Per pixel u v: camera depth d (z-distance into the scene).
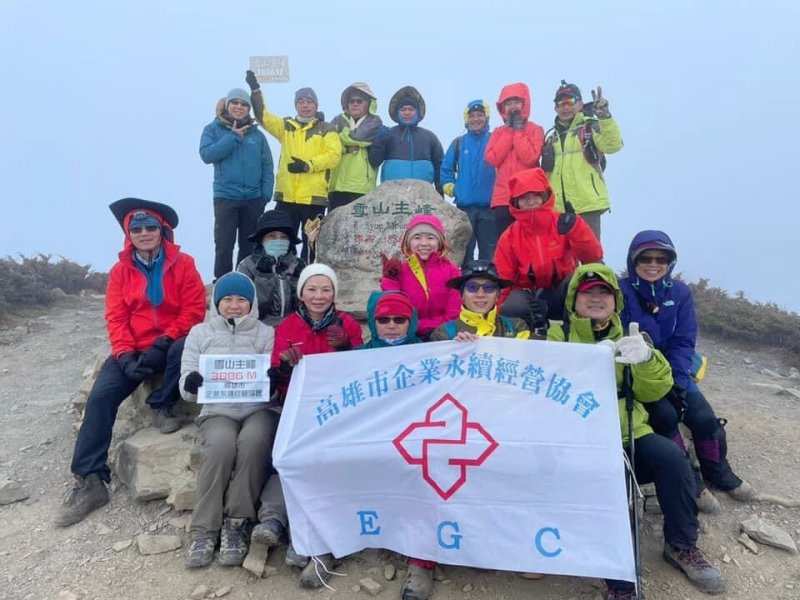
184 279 5.96
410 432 4.26
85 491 5.20
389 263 5.76
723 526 4.78
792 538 4.65
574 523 3.97
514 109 7.89
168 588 4.28
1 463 6.20
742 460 5.66
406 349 4.55
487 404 4.29
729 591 4.15
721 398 7.18
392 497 4.21
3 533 5.05
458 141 8.56
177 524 4.93
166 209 5.97
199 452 5.17
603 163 7.82
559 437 4.14
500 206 7.98
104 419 5.33
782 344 9.45
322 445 4.32
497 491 4.08
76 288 15.08
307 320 5.10
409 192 7.82
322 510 4.27
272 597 4.19
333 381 4.55
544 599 4.09
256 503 4.65
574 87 7.82
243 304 5.13
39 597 4.25
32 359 9.58
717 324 9.99
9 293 12.42
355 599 4.15
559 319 6.02
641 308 5.17
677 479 4.12
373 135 8.68
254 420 4.73
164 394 5.64
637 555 3.93
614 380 4.28
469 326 4.85
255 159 8.16
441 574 4.32
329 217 7.93
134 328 5.81
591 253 5.80
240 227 8.35
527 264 5.85
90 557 4.66
